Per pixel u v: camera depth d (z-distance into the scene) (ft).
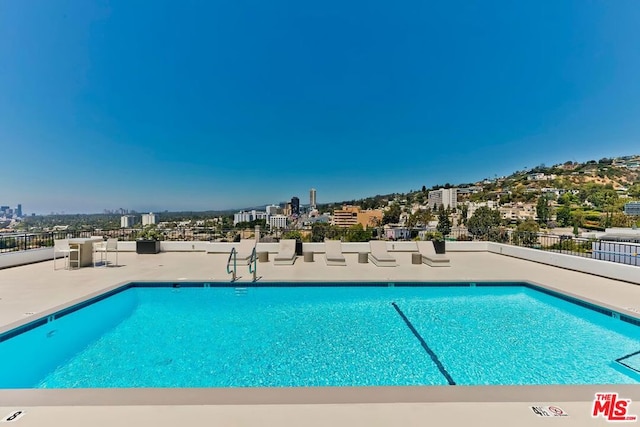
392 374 11.14
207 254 35.35
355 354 12.66
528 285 21.48
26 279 21.93
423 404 6.71
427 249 33.65
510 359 12.28
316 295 20.35
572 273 24.98
